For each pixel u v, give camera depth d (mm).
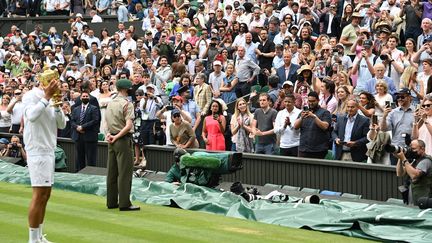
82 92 26547
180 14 36031
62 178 22969
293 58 27594
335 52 26125
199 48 32156
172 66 30047
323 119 20859
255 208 17406
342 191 19844
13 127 29953
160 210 18438
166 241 14758
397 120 20281
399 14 28062
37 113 13688
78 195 21109
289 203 17469
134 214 17844
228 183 20719
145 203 19547
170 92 28719
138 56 34375
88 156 26312
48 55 37188
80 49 37688
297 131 22078
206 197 18969
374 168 19141
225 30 32531
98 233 15578
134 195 20172
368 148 19734
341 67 25297
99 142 26578
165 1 38906
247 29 30906
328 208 16703
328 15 29922
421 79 22641
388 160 19578
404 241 14242
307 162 20578
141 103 26188
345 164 19734
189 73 29906
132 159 18453
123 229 15992
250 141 23812
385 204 17438
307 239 14828
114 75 31922
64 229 16000
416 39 27297
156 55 32719
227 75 28641
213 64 29781
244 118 23750
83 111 26188
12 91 32969
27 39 41281
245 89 28219
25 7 45156
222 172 20172
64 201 19922
